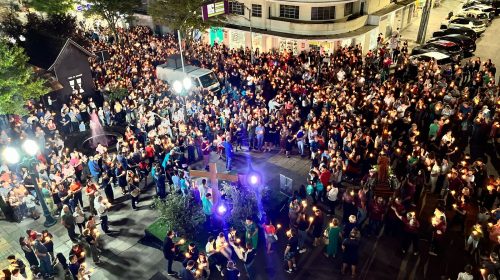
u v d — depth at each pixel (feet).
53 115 75.51
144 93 80.02
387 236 46.57
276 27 108.68
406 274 41.19
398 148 55.52
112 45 117.60
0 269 44.75
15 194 51.83
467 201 45.29
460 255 43.16
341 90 72.38
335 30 103.35
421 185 50.01
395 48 100.68
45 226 51.57
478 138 61.67
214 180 44.73
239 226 45.24
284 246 46.16
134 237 48.65
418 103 64.54
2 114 67.10
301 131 63.10
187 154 65.62
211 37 125.90
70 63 83.20
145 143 66.49
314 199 51.78
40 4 110.42
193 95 82.33
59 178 54.03
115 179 59.47
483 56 102.22
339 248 44.70
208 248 40.29
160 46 110.73
